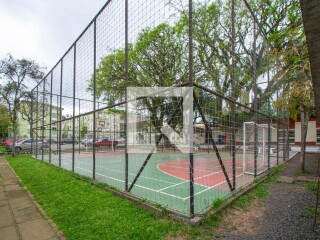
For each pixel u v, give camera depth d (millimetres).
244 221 3447
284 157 10500
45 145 15391
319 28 1516
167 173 8023
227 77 6535
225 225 3283
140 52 12789
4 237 3078
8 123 21781
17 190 5660
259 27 7824
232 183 5266
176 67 11680
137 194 4727
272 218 3572
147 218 3471
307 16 1554
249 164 9156
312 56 1609
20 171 8500
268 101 8445
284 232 3072
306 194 4922
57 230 3277
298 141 19547
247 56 7824
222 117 4855
